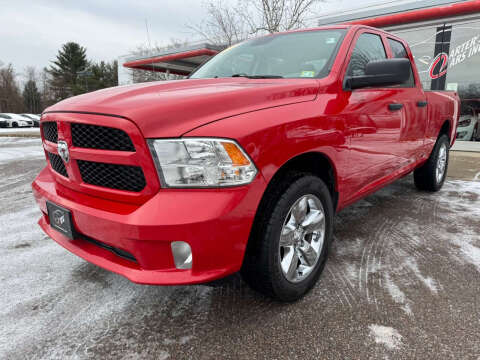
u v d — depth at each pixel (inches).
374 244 104.9
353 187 92.6
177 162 56.4
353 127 84.8
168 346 62.9
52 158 78.4
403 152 118.5
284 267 71.3
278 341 63.4
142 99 62.5
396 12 361.7
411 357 58.6
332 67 87.1
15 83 2390.5
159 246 57.2
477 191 167.3
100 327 68.6
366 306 73.2
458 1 326.0
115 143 59.7
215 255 58.2
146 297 79.0
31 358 60.4
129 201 60.6
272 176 63.4
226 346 62.5
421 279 83.8
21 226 127.9
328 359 58.8
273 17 426.9
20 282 86.1
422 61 352.8
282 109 68.0
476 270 88.1
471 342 62.0
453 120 166.1
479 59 317.4
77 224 67.4
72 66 2445.9
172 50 549.6
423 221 124.6
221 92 66.0
